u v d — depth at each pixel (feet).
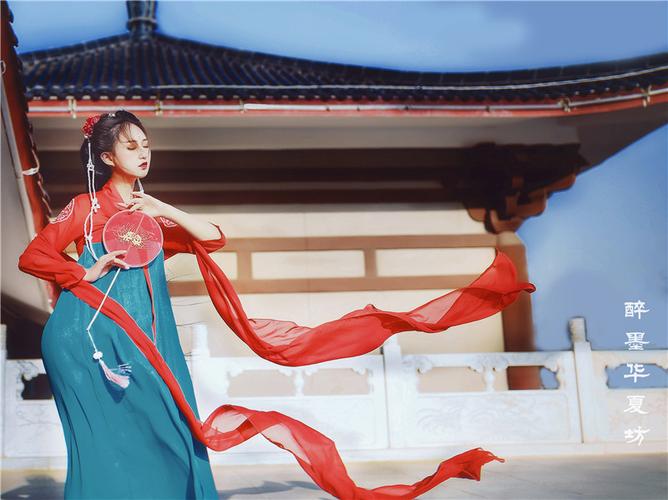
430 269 33.94
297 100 28.60
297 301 33.01
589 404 20.52
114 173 10.98
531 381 32.96
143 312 10.44
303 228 33.55
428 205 34.42
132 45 39.37
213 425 11.01
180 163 32.30
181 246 11.69
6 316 30.32
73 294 10.35
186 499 10.04
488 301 12.37
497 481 14.67
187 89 27.89
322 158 32.91
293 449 11.25
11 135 22.35
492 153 32.91
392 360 20.04
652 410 20.62
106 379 10.03
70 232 10.63
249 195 33.37
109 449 9.93
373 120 30.53
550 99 29.50
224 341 30.60
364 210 34.04
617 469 16.62
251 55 37.88
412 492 11.59
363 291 33.40
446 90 29.53
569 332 21.08
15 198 24.91
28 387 32.91
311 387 31.40
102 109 27.73
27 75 32.40
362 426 19.72
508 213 34.04
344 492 11.28
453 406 20.06
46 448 18.65
